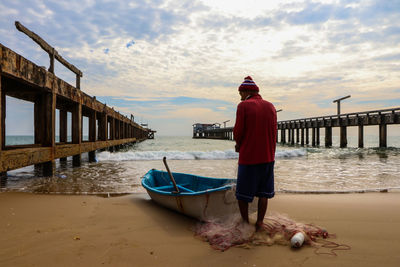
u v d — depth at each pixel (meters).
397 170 8.72
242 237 2.57
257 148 2.61
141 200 4.57
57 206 4.08
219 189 2.94
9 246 2.48
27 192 5.23
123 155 13.80
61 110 11.38
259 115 2.63
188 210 3.37
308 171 8.54
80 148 9.30
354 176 7.47
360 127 22.27
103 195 5.00
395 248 2.39
